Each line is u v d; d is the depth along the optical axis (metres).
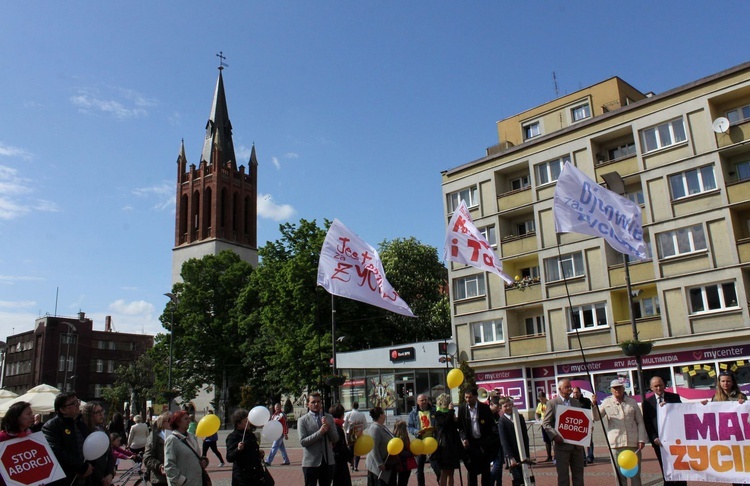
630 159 34.53
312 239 50.16
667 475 9.33
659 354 31.75
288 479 17.56
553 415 10.34
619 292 34.22
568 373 35.12
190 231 86.62
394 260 58.22
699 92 32.38
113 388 87.19
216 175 86.12
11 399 24.64
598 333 34.03
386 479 10.34
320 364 42.44
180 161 90.25
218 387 62.81
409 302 58.25
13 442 7.50
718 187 31.06
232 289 65.12
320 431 9.87
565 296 35.84
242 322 57.34
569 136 37.38
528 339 36.91
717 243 30.67
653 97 34.00
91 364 100.12
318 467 9.95
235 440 8.95
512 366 37.56
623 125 35.06
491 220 40.28
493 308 38.97
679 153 32.66
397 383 42.94
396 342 55.22
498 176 40.91
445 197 43.22
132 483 17.56
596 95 40.16
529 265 39.25
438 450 11.02
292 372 47.16
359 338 49.50
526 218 40.12
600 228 13.51
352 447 10.80
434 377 41.53
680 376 30.89
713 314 30.09
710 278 30.55
